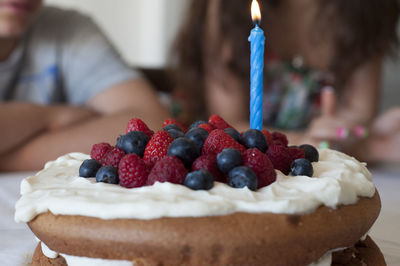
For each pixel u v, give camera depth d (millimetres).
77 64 804
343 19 823
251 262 315
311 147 388
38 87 803
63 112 724
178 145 342
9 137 667
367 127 758
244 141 363
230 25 809
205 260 313
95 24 871
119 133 689
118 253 318
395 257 401
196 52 869
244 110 861
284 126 912
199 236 308
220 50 827
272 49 906
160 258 315
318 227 319
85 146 676
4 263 392
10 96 792
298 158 369
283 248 314
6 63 765
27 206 337
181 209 311
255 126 384
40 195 345
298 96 904
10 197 543
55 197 333
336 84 852
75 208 323
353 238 337
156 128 711
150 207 311
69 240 323
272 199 322
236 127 753
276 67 903
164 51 1627
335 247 330
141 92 789
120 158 355
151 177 333
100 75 802
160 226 310
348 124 676
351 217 332
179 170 331
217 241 308
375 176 652
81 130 694
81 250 325
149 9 1609
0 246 421
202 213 311
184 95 901
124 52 1612
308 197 325
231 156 333
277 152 358
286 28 901
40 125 697
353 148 731
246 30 811
